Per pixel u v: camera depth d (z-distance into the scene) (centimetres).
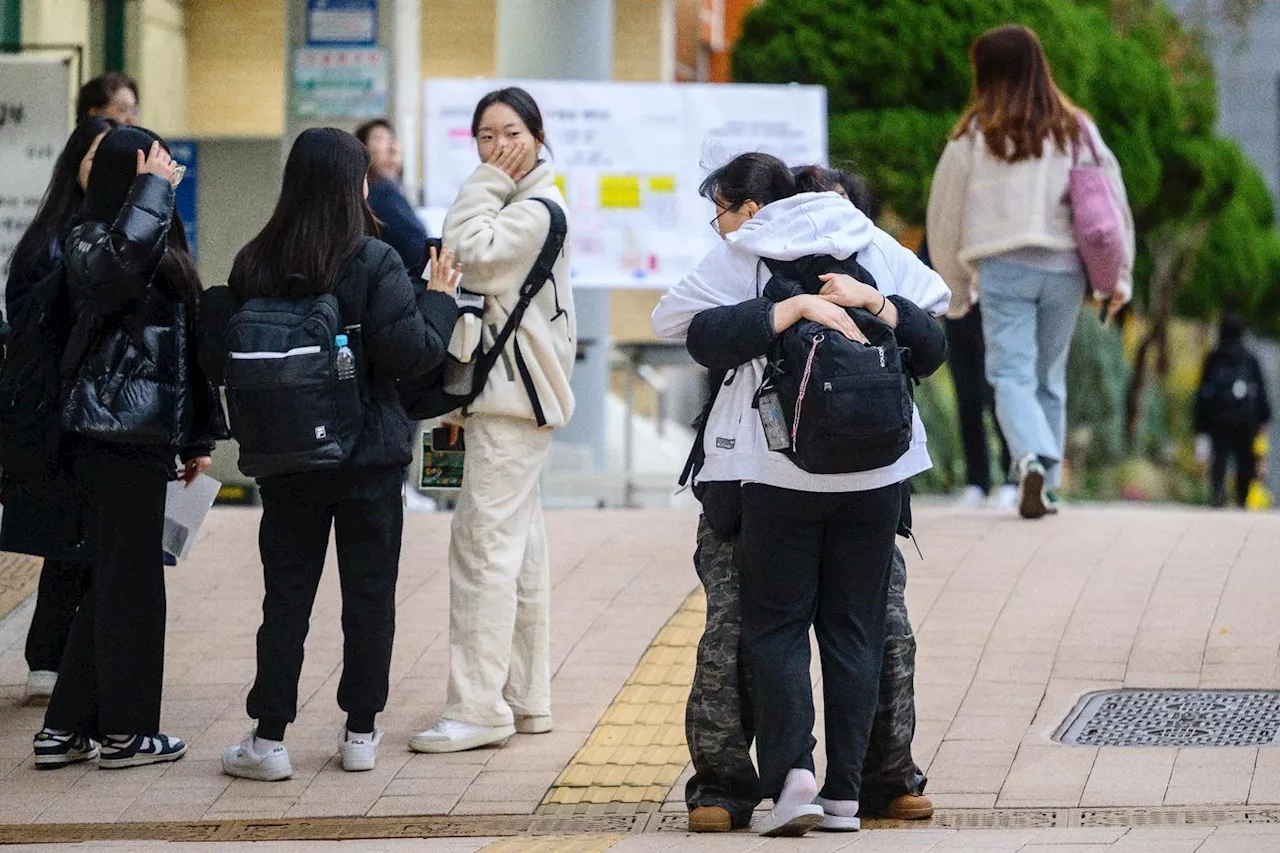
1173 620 1692
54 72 2136
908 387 1162
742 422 1180
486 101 1410
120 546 1374
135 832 1270
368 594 1360
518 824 1284
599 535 2031
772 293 1181
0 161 2136
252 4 3541
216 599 1802
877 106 3347
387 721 1504
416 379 1383
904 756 1247
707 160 1303
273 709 1361
